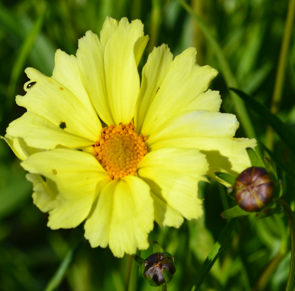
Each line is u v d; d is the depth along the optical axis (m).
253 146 0.20
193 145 0.20
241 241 0.23
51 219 0.19
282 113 0.26
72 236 0.26
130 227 0.19
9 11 0.26
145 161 0.20
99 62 0.21
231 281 0.24
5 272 0.26
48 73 0.26
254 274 0.23
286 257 0.23
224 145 0.20
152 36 0.25
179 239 0.24
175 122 0.20
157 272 0.19
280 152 0.23
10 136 0.20
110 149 0.21
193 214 0.19
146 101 0.21
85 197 0.20
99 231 0.19
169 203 0.19
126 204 0.20
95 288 0.26
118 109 0.21
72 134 0.21
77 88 0.21
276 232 0.23
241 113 0.23
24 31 0.26
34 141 0.20
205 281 0.23
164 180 0.20
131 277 0.21
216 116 0.20
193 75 0.20
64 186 0.20
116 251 0.19
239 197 0.19
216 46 0.23
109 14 0.26
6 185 0.25
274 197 0.19
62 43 0.26
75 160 0.20
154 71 0.20
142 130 0.21
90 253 0.26
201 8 0.26
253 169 0.19
